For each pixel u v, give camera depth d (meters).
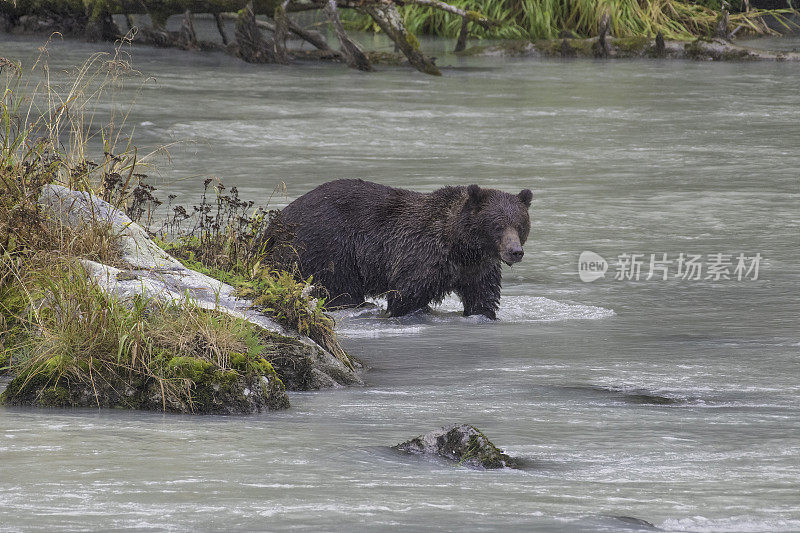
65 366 14.62
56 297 16.08
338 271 22.72
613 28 91.94
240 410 14.16
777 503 9.49
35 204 18.48
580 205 33.59
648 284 24.78
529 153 43.38
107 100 52.91
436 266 21.97
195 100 54.97
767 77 71.06
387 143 45.09
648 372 17.22
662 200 34.62
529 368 17.66
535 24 93.38
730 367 17.59
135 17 95.44
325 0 71.50
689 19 96.69
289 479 10.03
